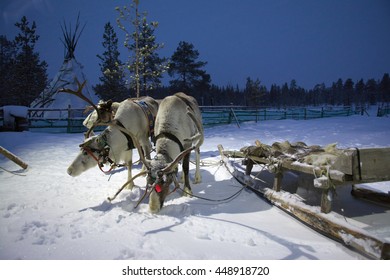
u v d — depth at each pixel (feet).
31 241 11.30
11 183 20.77
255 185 17.87
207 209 15.52
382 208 15.23
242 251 10.80
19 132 45.06
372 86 292.81
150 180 14.28
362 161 11.81
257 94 133.90
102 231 12.28
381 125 54.75
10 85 95.30
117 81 89.15
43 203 16.28
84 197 17.48
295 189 18.38
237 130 52.26
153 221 13.43
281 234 12.36
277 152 16.53
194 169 25.07
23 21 96.32
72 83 67.87
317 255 10.56
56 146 36.94
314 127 53.42
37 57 100.27
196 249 10.86
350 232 10.33
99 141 16.55
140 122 19.20
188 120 17.94
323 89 328.49
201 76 122.01
